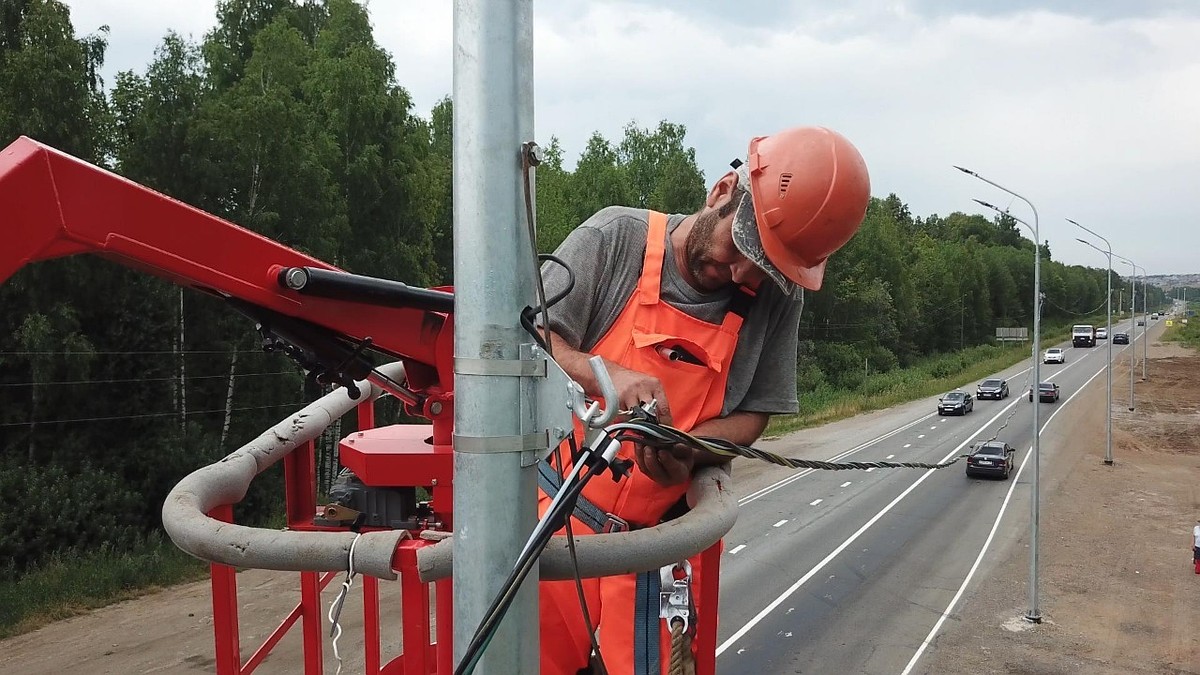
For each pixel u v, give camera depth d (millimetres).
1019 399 55375
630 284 2162
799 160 2051
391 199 25078
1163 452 39188
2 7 18250
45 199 1557
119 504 17766
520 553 1225
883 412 50875
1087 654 16594
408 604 1767
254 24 31469
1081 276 129375
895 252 70500
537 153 1251
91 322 19016
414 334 2072
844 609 18188
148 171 19719
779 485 30688
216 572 1955
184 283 1887
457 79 1226
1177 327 107125
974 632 17375
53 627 14047
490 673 1206
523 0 1238
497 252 1205
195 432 19797
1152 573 21906
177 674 12266
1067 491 30953
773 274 2078
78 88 17938
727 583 19750
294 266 1871
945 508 27828
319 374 2092
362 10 30922
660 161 54469
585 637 2207
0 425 17594
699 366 2148
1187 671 15992
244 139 20766
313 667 2656
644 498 2148
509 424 1209
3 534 15695
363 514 2348
